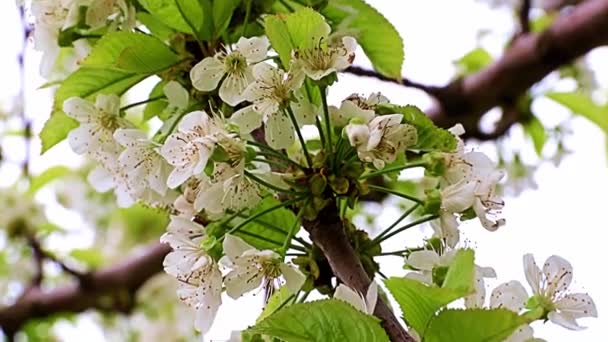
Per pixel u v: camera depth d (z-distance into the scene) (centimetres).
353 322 61
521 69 101
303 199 67
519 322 60
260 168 69
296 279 66
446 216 67
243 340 65
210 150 66
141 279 129
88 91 73
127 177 71
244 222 67
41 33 74
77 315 137
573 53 100
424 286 61
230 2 71
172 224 67
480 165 68
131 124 73
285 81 66
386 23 76
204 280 66
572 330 65
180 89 70
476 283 65
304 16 66
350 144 66
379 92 67
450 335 61
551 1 121
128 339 141
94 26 72
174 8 71
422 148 68
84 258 138
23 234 133
